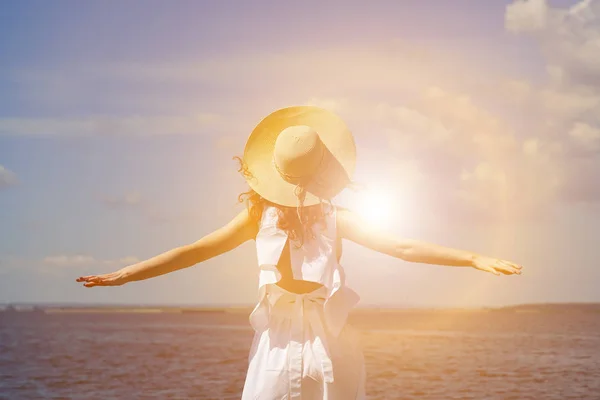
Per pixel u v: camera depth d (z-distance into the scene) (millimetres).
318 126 3010
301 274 2842
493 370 29969
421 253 2699
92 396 21047
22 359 36531
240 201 2971
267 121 3006
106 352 42938
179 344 54062
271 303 2871
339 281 2822
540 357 38188
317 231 2869
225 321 157625
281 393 2791
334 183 2947
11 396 21125
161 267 2785
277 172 2951
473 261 2617
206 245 2871
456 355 40000
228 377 26750
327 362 2779
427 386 23688
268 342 2852
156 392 21953
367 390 22531
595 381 25250
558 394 21469
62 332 79188
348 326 2904
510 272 2559
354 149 2984
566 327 103375
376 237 2803
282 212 2883
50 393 21859
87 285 2707
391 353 42062
